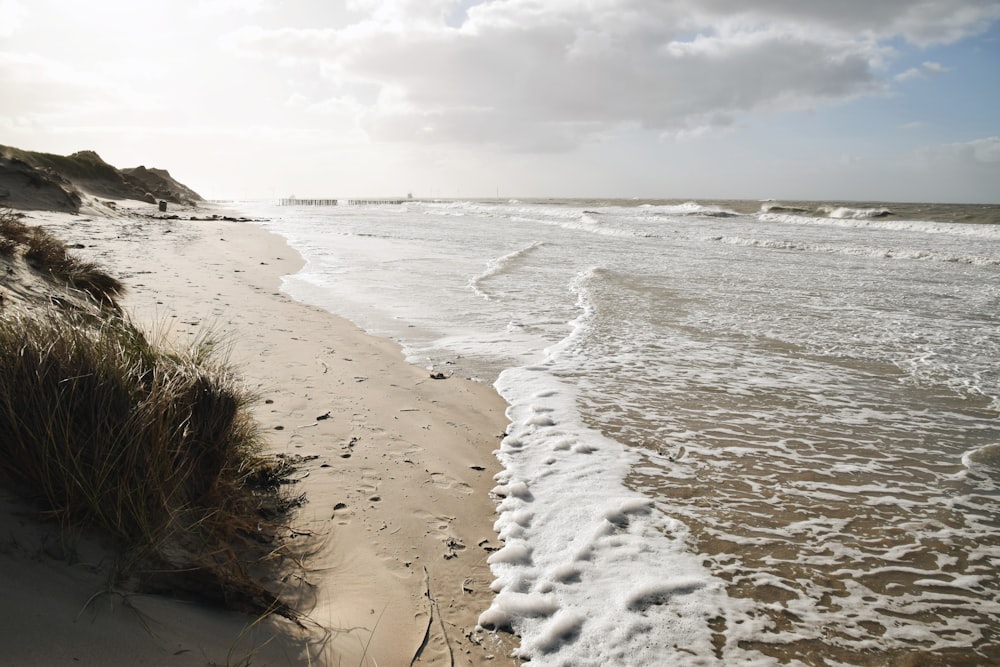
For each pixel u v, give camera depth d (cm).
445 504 378
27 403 246
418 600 286
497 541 346
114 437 253
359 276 1274
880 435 520
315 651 229
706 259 1750
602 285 1230
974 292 1251
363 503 361
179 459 285
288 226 2858
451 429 500
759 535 364
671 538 357
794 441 504
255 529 305
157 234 1844
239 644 214
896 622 292
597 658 261
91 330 328
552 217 3959
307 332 756
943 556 348
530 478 426
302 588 272
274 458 393
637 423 535
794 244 2242
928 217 3478
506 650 264
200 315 758
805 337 848
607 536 354
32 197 2100
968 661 268
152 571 229
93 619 188
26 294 516
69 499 230
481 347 766
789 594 310
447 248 1898
